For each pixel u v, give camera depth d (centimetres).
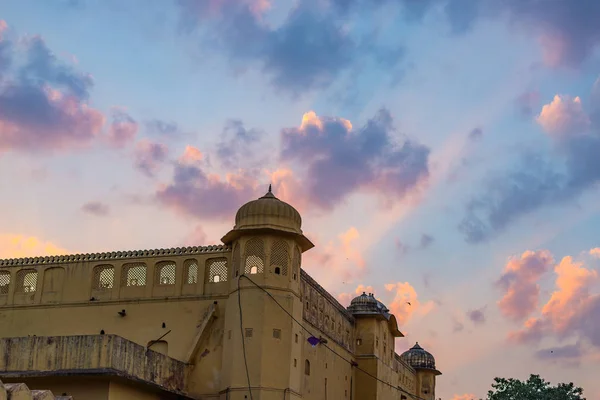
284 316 3691
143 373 3319
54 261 4088
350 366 4781
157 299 3888
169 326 3834
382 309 5172
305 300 4053
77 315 3959
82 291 3997
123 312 3894
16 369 3203
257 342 3606
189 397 3597
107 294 3956
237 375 3578
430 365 6531
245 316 3662
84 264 4044
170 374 3553
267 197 3869
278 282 3725
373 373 4859
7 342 3250
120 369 3153
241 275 3728
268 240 3756
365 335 4947
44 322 3994
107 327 3906
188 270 3925
